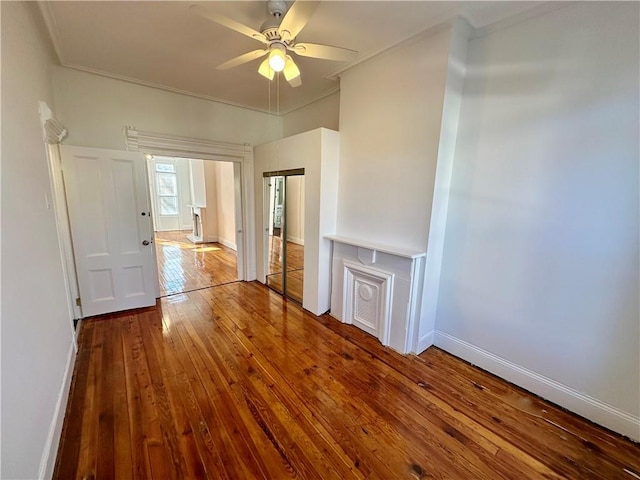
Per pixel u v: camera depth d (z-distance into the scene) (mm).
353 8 1947
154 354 2480
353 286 3041
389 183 2625
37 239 1650
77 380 2119
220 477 1444
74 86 2910
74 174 2883
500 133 2109
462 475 1495
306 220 3326
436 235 2428
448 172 2367
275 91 3533
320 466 1520
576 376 1913
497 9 1896
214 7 1983
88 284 3092
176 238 8352
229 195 6836
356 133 2900
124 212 3203
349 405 1951
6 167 1271
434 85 2199
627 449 1666
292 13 1561
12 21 1500
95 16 2061
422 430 1764
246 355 2504
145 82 3242
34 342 1396
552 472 1525
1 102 1275
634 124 1589
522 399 2049
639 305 1655
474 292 2379
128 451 1564
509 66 2027
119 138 3207
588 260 1807
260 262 4434
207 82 3254
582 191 1792
